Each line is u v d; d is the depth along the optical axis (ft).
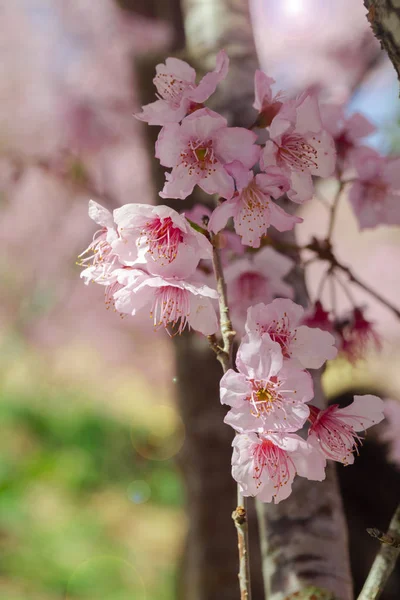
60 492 13.96
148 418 16.98
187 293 1.99
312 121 2.00
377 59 4.37
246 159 1.99
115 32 6.39
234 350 2.38
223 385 1.94
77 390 17.02
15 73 7.62
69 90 7.38
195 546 3.82
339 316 2.40
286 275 2.39
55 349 12.10
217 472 3.77
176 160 1.99
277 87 3.78
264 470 1.95
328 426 1.98
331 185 2.85
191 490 3.91
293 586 2.20
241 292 2.32
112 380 17.83
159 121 2.01
